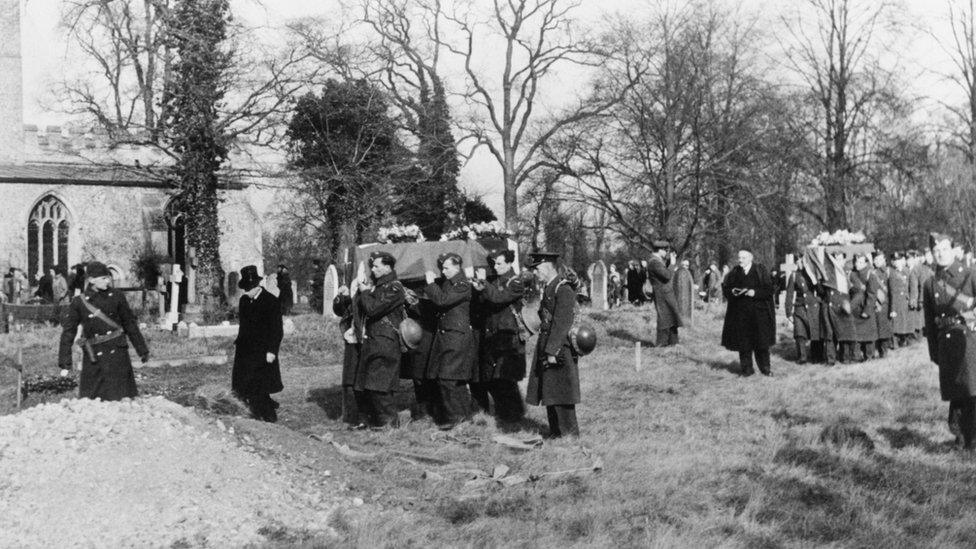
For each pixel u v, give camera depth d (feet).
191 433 29.48
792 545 22.71
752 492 26.73
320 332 74.90
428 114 140.46
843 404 42.65
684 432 36.45
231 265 156.04
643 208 132.05
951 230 133.28
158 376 57.72
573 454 32.42
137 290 126.41
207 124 104.58
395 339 37.93
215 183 108.68
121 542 22.26
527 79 141.28
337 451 32.73
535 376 35.50
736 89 133.18
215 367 61.98
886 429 36.27
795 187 141.59
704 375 54.95
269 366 39.22
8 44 147.43
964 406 33.24
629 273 126.31
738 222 130.82
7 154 144.66
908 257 78.13
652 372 55.26
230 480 26.78
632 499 26.50
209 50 103.24
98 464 26.32
